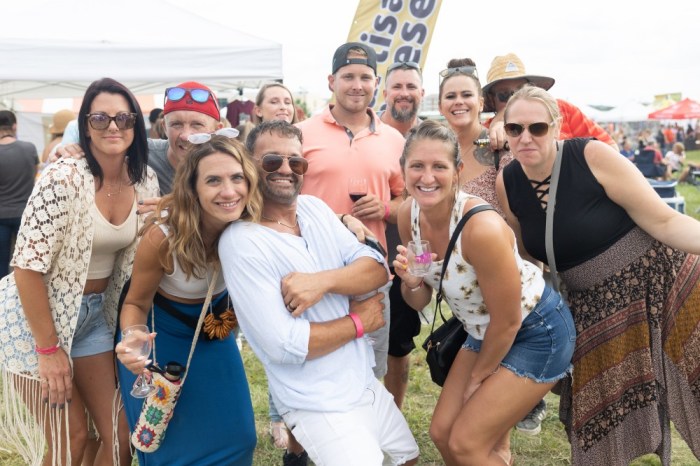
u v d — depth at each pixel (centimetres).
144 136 292
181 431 270
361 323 260
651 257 299
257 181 253
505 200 320
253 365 543
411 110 442
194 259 256
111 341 303
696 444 309
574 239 296
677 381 307
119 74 708
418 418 434
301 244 259
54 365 275
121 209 293
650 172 2055
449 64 418
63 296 276
